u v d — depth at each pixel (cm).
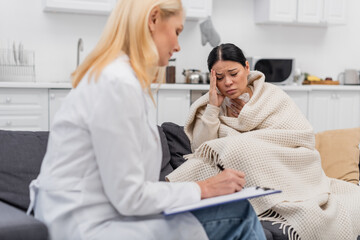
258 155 167
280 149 174
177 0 114
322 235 157
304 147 184
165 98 379
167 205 106
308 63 500
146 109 110
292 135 182
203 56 452
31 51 392
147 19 108
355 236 170
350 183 199
